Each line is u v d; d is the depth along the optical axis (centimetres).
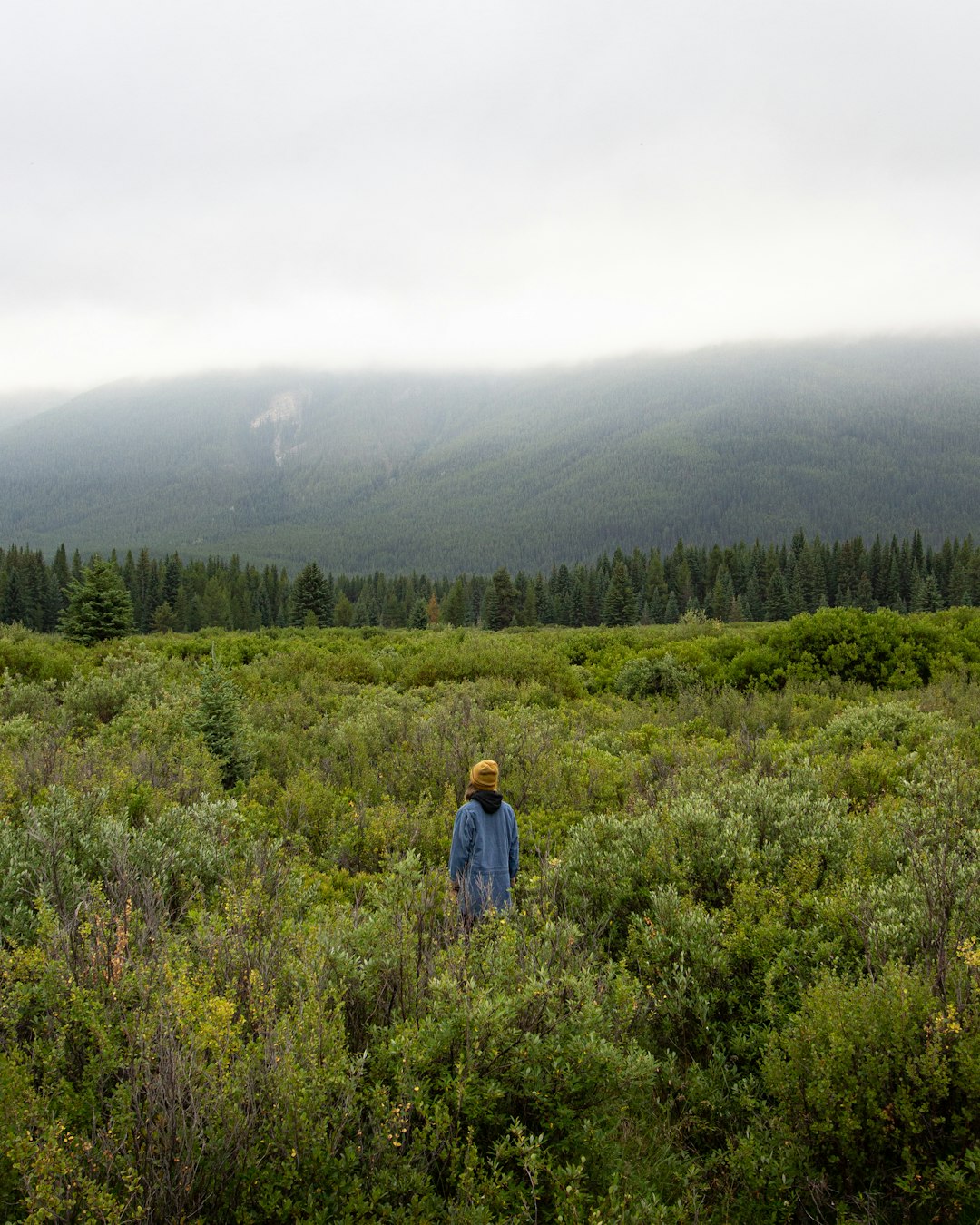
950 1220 254
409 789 827
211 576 10969
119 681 1331
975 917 374
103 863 459
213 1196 230
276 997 304
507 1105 286
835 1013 297
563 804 738
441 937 365
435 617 10681
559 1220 232
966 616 2203
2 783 624
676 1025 373
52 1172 204
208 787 759
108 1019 276
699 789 678
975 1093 264
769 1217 271
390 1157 245
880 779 746
